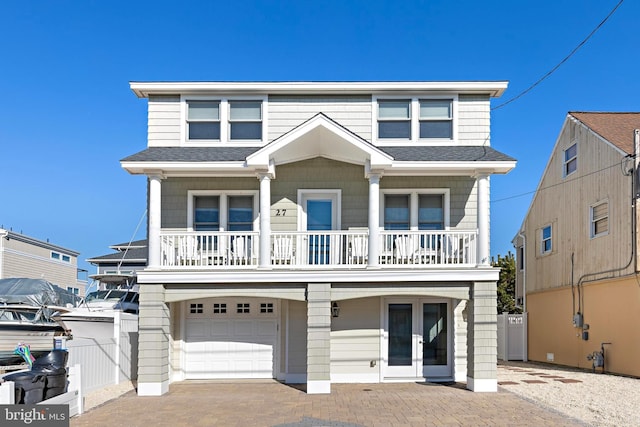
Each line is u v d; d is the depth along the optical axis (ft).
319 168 47.52
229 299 48.55
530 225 74.13
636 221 49.37
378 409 34.55
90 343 40.27
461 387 43.01
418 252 43.06
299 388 43.11
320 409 34.63
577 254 60.59
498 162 41.93
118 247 100.07
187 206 47.26
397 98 48.37
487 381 40.81
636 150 49.85
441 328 46.88
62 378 32.07
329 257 43.75
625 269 51.03
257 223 47.37
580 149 60.59
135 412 34.04
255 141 47.80
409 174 45.01
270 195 47.19
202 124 48.21
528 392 40.93
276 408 35.04
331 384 44.96
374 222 42.19
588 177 58.59
